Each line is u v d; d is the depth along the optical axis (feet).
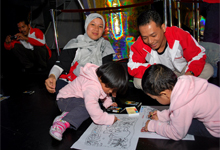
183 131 3.81
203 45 8.71
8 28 13.16
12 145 4.58
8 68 13.28
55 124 4.72
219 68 8.23
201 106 3.75
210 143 4.04
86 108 4.77
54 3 13.52
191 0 9.06
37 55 12.55
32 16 13.56
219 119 3.80
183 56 6.31
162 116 4.75
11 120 6.07
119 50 9.79
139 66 6.68
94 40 7.38
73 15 12.73
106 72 4.80
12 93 8.97
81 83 5.36
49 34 13.99
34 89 9.38
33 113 6.52
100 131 4.66
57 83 6.63
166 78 3.87
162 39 5.52
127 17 9.15
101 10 8.53
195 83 3.87
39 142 4.63
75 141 4.50
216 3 9.61
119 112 5.74
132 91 8.05
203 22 11.79
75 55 7.07
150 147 3.98
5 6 12.72
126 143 4.05
